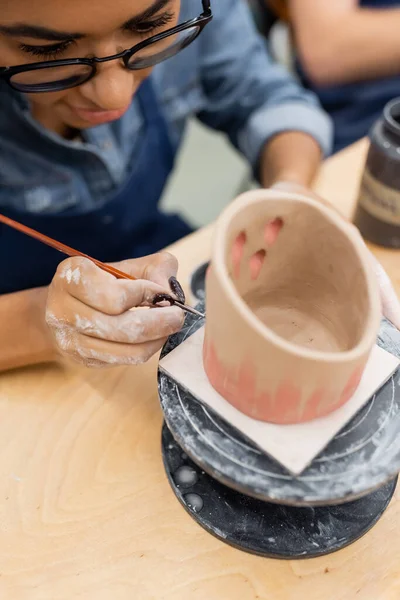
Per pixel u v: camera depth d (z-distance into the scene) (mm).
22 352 592
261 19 1423
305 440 423
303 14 1212
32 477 517
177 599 445
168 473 511
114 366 574
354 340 433
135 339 493
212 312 396
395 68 1247
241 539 469
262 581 456
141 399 580
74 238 999
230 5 1039
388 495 498
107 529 483
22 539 476
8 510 494
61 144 876
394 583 456
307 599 447
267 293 505
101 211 979
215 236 393
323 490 404
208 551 472
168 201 1893
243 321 369
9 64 529
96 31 475
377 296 410
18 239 950
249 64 1068
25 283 1008
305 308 507
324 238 439
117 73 552
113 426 557
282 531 474
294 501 402
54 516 490
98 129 908
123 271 564
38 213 947
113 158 956
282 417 426
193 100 1087
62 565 461
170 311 499
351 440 435
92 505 498
